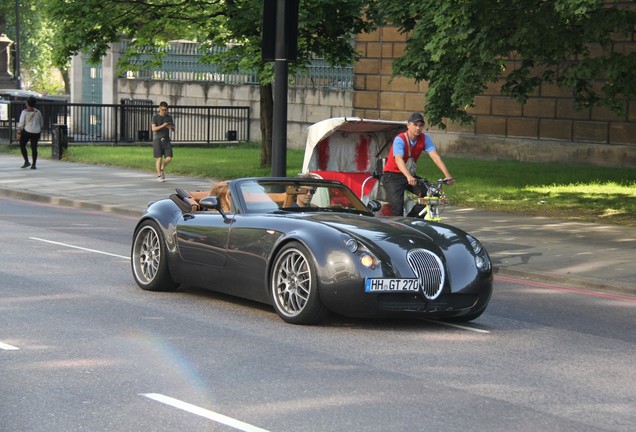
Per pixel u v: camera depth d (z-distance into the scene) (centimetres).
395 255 1061
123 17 3262
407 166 1496
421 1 2720
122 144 4394
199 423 723
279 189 1238
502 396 820
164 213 1291
